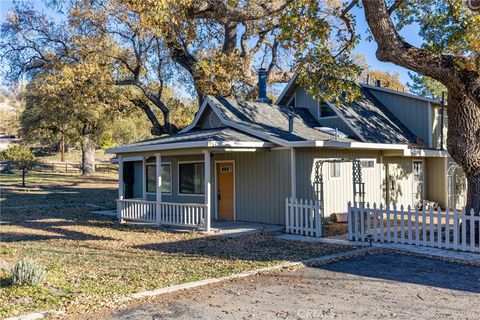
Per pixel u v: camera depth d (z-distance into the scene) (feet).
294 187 48.60
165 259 33.06
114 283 25.39
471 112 38.32
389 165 61.00
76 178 148.25
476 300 22.21
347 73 49.83
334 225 50.34
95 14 78.74
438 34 49.85
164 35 73.82
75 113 131.34
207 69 80.02
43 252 36.04
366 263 31.32
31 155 121.19
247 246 38.73
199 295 23.35
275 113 60.85
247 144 47.73
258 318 19.71
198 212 53.83
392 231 41.98
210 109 59.88
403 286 25.03
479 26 40.60
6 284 23.89
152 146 52.19
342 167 54.54
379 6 37.55
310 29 45.39
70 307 20.88
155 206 56.54
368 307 21.18
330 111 61.87
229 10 49.78
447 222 35.12
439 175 66.90
